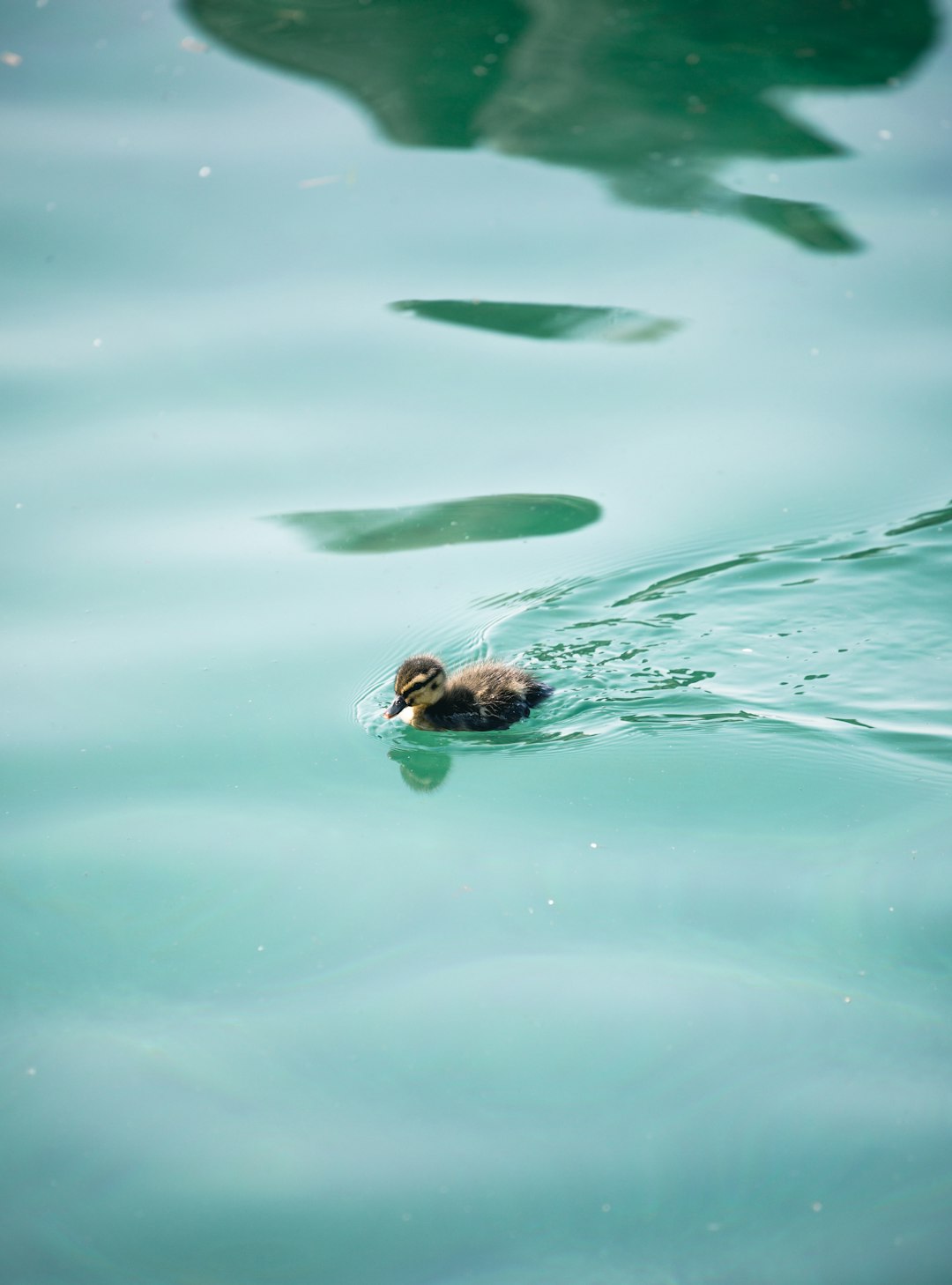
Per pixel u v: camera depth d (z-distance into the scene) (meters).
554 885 7.16
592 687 8.99
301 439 11.16
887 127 14.48
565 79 15.28
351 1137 5.66
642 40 15.71
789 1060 5.97
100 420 11.28
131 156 14.35
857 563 9.80
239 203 13.75
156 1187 5.47
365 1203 5.38
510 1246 5.18
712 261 12.98
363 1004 6.38
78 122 14.84
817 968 6.48
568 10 15.93
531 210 13.70
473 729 8.63
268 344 12.13
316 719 8.62
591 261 12.96
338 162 14.38
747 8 16.12
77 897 7.13
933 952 6.53
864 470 10.74
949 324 12.17
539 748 8.46
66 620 9.38
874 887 6.99
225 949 6.75
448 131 14.73
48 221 13.49
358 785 8.09
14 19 16.12
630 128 14.71
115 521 10.27
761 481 10.65
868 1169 5.46
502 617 9.53
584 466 10.82
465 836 7.61
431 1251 5.17
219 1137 5.68
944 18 16.03
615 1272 5.04
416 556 10.05
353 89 15.32
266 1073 6.00
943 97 14.93
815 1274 5.01
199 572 9.88
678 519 10.30
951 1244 5.12
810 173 14.00
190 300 12.67
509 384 11.81
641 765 8.23
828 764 8.13
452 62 15.28
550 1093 5.85
